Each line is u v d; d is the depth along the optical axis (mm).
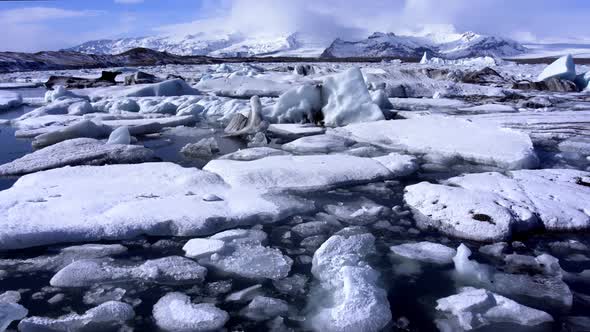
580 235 3666
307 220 3965
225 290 2809
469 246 3463
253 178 4844
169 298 2674
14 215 3652
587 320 2494
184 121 9969
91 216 3703
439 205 4082
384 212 4129
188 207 3953
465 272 2984
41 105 14055
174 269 2994
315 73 24469
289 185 4793
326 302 2672
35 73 34875
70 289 2781
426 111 11641
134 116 10617
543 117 10242
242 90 17281
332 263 3037
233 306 2637
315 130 8469
